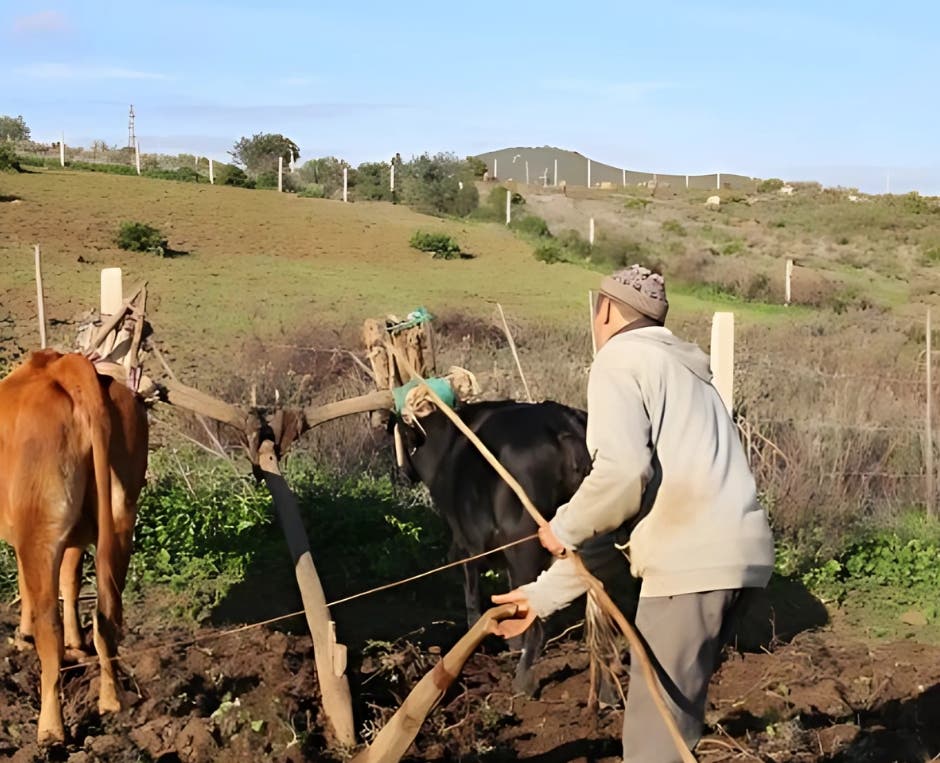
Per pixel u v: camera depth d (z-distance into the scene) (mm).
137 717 6164
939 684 7258
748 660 7512
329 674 6082
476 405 7512
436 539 9680
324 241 38000
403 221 43812
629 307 4574
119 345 7320
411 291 29781
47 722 5840
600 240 42531
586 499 4246
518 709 6668
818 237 54375
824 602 9023
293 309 25375
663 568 4344
